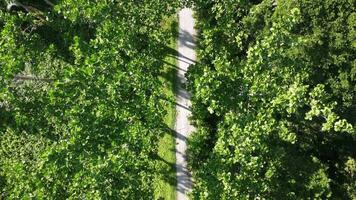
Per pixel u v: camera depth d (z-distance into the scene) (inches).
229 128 743.7
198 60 1246.9
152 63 877.8
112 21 847.7
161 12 920.9
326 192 895.7
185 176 1131.3
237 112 757.3
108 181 714.8
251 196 783.7
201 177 798.5
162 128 786.8
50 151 724.0
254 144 713.0
